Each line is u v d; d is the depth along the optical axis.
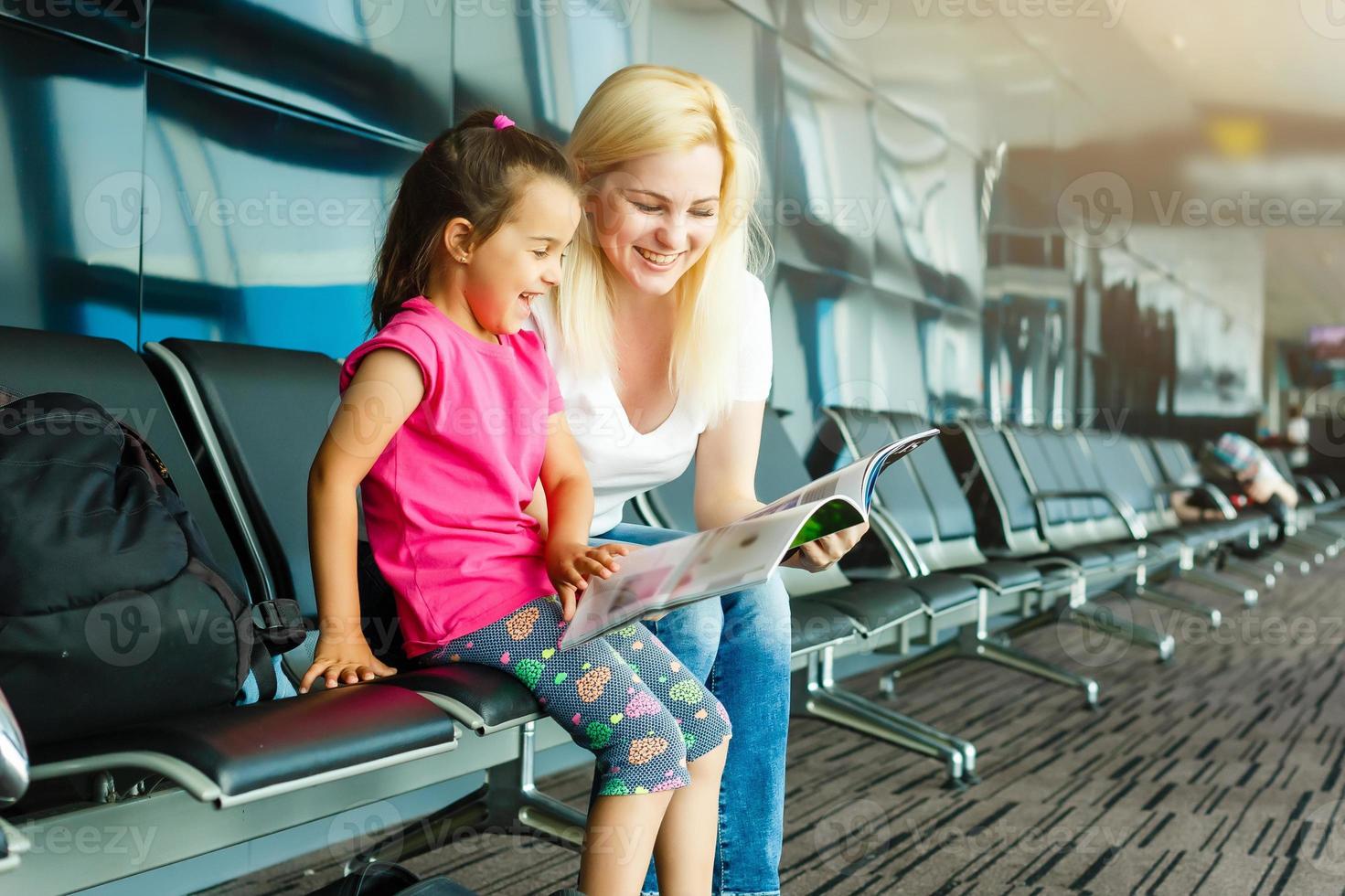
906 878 1.98
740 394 1.69
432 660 1.29
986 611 3.39
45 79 1.89
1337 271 13.27
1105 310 8.18
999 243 6.11
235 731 0.97
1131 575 5.80
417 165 1.37
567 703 1.22
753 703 1.53
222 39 2.14
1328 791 2.58
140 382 1.61
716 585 1.06
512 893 1.88
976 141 5.73
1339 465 13.19
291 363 1.86
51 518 1.06
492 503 1.31
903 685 3.79
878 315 4.75
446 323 1.31
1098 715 3.37
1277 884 1.97
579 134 1.51
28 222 1.87
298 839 2.12
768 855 1.53
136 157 2.03
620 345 1.63
